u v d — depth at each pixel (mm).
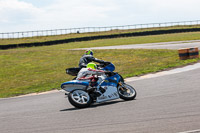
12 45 57938
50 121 7301
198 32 64812
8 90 17531
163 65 19625
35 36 79562
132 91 9398
